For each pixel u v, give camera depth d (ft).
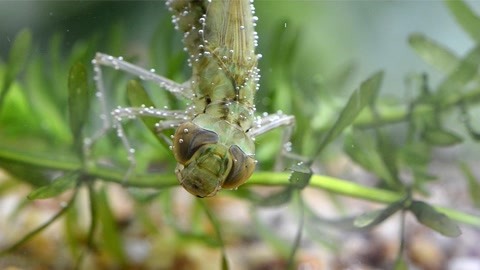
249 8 0.33
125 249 0.46
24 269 0.44
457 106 0.43
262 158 0.43
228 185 0.31
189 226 0.49
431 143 0.42
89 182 0.37
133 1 0.75
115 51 0.43
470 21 0.41
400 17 0.87
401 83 0.81
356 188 0.39
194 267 0.47
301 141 0.41
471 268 0.48
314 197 0.58
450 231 0.33
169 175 0.37
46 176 0.39
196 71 0.34
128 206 0.52
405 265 0.36
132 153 0.37
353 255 0.49
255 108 0.34
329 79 0.62
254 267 0.48
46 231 0.48
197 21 0.34
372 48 0.85
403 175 0.47
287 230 0.52
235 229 0.51
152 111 0.35
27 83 0.46
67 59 0.49
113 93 0.44
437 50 0.43
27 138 0.48
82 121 0.36
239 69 0.33
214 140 0.31
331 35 0.84
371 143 0.39
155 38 0.44
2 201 0.51
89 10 0.73
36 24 0.72
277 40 0.45
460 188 0.60
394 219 0.54
